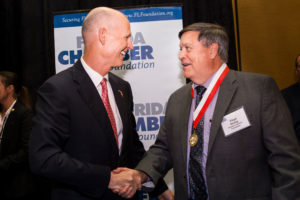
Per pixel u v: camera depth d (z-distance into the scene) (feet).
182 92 5.29
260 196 3.97
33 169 3.86
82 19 8.64
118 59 4.66
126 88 5.52
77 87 4.35
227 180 4.01
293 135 4.00
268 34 10.02
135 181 4.52
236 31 10.07
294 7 9.98
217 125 4.17
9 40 10.68
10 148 7.65
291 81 9.97
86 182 3.92
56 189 4.35
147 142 8.52
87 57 4.59
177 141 4.72
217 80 4.58
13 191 7.75
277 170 3.77
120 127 4.80
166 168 5.31
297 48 9.98
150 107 8.55
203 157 4.27
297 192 3.57
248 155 4.02
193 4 10.20
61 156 3.87
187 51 4.62
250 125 4.06
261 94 4.18
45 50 10.44
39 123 4.00
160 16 8.57
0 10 10.72
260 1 10.03
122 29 4.59
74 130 4.19
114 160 4.45
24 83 10.39
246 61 10.05
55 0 10.37
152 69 8.57
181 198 4.51
